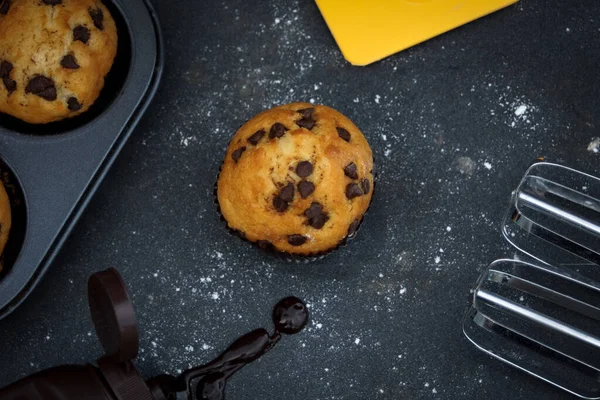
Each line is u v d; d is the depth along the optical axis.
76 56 0.57
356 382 0.61
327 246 0.58
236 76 0.62
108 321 0.50
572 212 0.59
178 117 0.61
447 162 0.62
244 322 0.61
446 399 0.61
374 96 0.62
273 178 0.56
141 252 0.61
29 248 0.58
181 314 0.61
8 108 0.58
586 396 0.61
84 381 0.51
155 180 0.61
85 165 0.59
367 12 0.61
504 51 0.62
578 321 0.61
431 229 0.61
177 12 0.62
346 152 0.56
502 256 0.62
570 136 0.62
